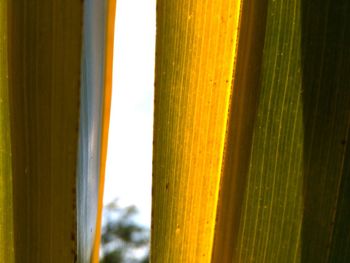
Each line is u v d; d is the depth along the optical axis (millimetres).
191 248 410
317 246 396
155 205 409
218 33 402
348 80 391
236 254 405
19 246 421
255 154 401
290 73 395
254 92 398
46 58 412
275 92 396
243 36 398
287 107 396
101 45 412
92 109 417
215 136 406
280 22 394
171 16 404
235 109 401
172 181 409
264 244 402
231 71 402
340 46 390
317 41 391
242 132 401
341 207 394
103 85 415
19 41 413
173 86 406
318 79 393
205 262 409
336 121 393
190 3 402
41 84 413
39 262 420
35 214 420
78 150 419
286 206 399
